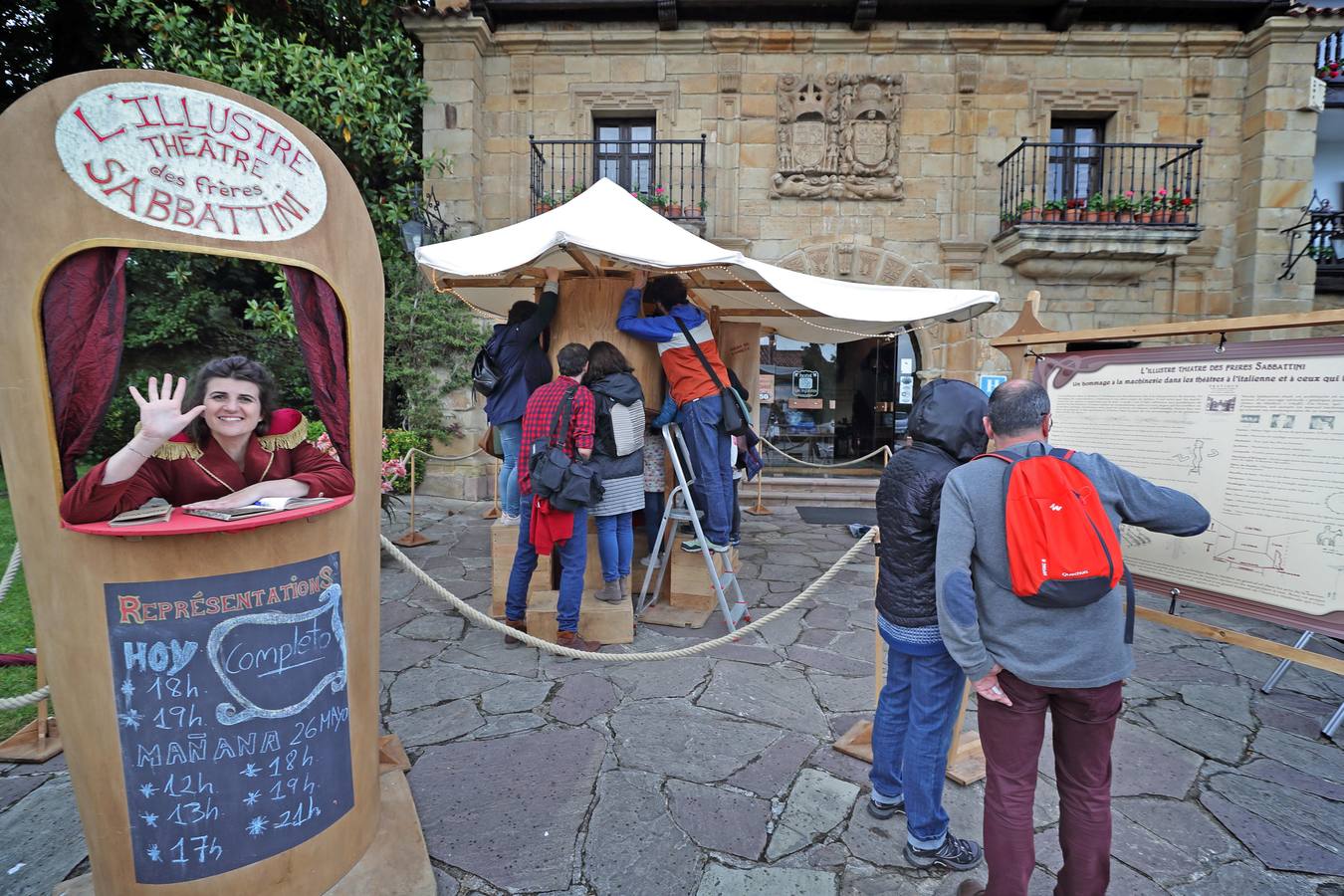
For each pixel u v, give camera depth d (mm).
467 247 3951
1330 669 2385
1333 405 2328
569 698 3238
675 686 3379
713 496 4117
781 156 8961
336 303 1881
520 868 2121
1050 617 1693
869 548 6402
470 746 2820
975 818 2398
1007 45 8734
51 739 2801
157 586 1609
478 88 8922
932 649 2006
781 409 10312
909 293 4805
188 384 1807
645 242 3656
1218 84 8789
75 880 1962
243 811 1735
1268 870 2160
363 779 2051
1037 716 1757
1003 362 9031
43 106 1484
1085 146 8352
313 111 7469
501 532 4391
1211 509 2652
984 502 1761
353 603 1975
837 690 3371
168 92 1602
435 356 8500
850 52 8867
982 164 8883
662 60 9000
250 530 1688
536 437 3512
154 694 1636
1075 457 1798
